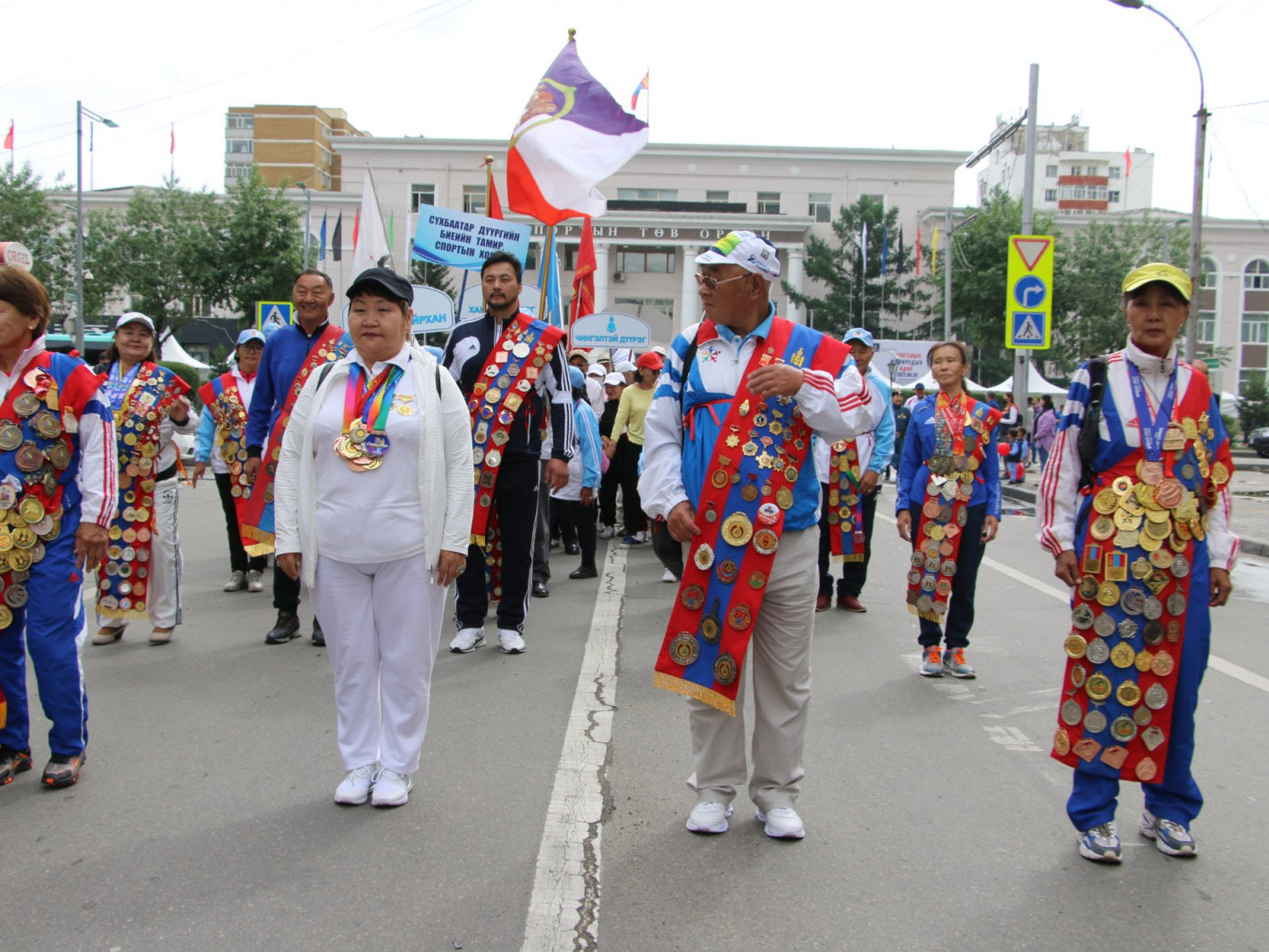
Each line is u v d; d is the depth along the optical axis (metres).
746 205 50.09
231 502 7.95
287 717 4.75
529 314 6.26
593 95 9.64
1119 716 3.37
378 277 3.64
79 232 26.52
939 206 50.78
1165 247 38.09
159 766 4.10
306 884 3.11
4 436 3.76
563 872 3.22
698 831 3.54
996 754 4.48
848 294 45.97
